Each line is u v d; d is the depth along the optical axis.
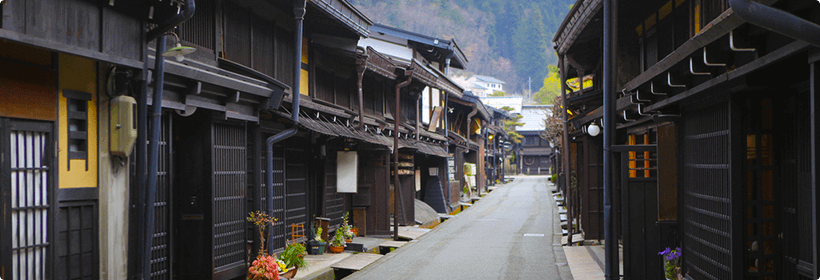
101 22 6.00
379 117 19.61
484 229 20.67
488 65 159.38
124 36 6.36
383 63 17.56
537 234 18.97
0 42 5.52
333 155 15.83
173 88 8.01
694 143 7.38
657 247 8.70
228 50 10.12
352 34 13.98
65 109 6.36
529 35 166.12
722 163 6.41
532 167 80.12
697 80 6.71
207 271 8.78
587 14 11.13
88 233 6.74
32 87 5.87
